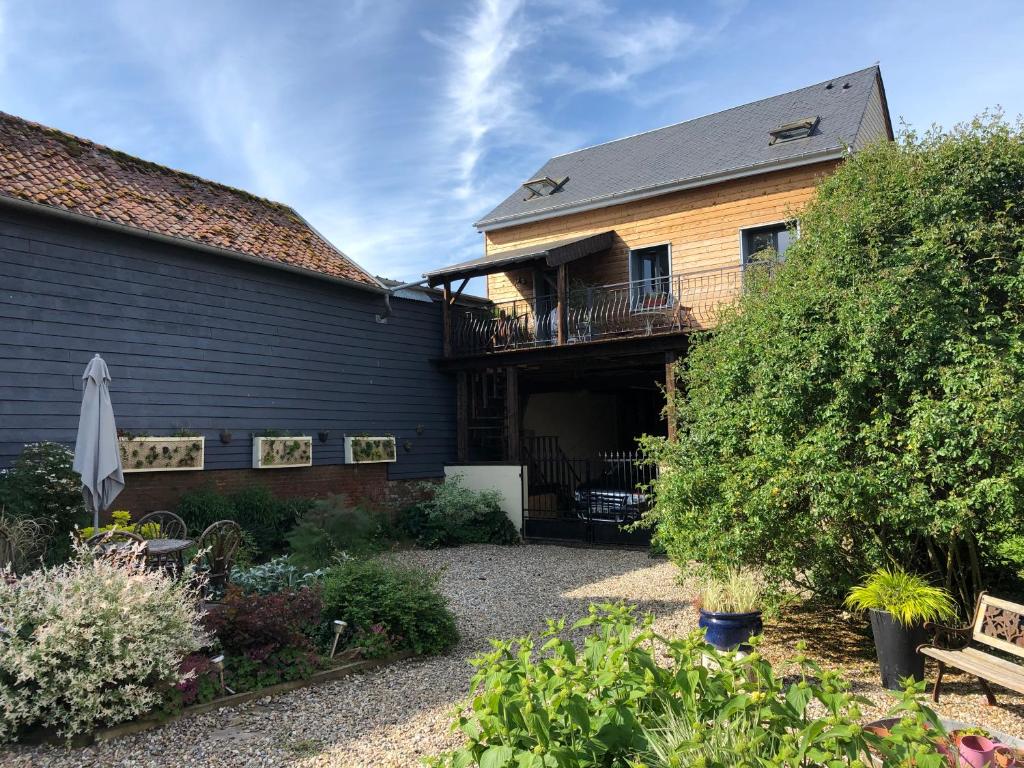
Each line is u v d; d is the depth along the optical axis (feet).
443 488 41.63
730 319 21.86
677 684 8.52
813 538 16.63
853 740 7.16
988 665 13.52
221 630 16.72
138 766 12.29
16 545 21.56
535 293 49.06
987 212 17.44
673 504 18.84
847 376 15.98
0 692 13.14
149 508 30.42
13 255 26.78
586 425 60.03
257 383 35.55
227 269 34.55
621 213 49.19
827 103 48.49
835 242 18.01
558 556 35.22
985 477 14.28
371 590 19.31
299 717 14.48
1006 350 15.30
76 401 28.32
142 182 35.50
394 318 44.09
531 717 7.46
